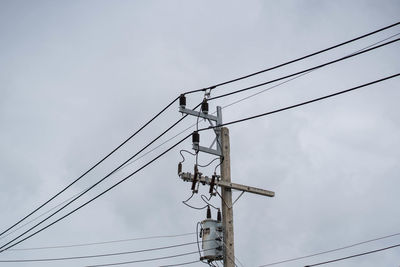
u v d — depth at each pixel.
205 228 19.84
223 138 20.16
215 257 19.55
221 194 19.92
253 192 20.28
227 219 19.64
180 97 18.75
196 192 19.27
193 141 19.16
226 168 20.00
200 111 18.77
